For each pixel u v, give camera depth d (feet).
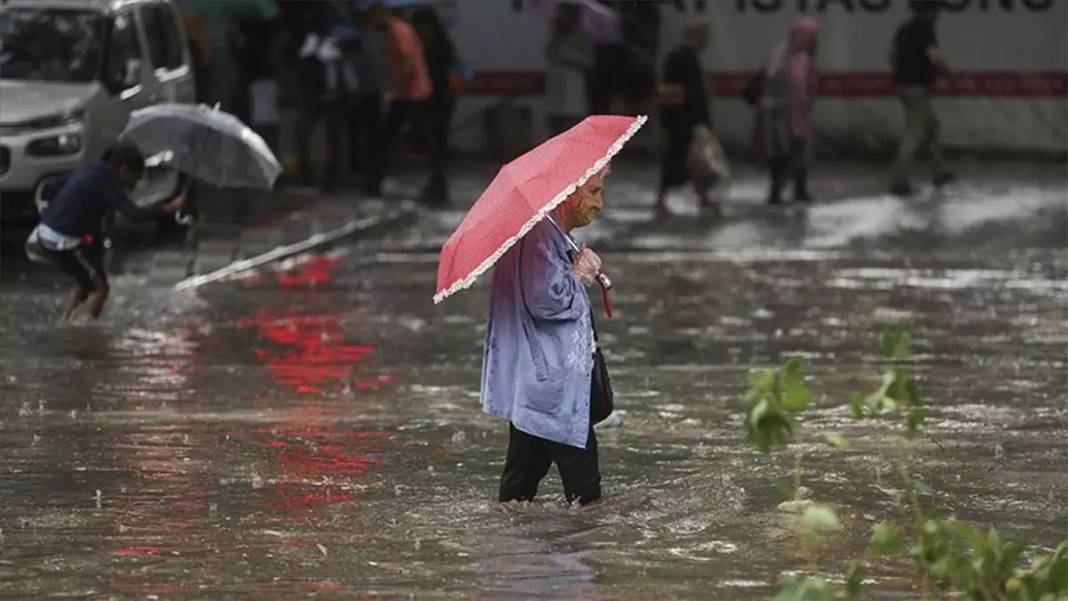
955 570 43.27
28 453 77.10
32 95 146.72
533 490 66.64
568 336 62.75
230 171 120.57
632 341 113.09
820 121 219.20
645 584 57.06
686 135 185.88
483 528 63.77
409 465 74.90
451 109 209.87
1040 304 130.00
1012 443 79.10
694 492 68.74
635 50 194.39
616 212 187.32
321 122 209.26
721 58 217.36
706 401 90.63
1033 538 62.80
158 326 118.01
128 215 116.37
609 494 68.28
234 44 192.65
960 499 68.39
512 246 62.75
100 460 75.77
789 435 42.16
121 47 154.40
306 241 159.02
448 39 194.80
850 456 75.82
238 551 61.00
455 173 213.46
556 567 59.00
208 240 158.92
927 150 218.18
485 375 63.72
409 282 141.08
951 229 174.19
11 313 122.83
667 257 157.28
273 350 108.47
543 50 215.10
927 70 195.83
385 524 64.59
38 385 95.25
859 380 96.89
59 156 145.18
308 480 71.92
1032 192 197.57
